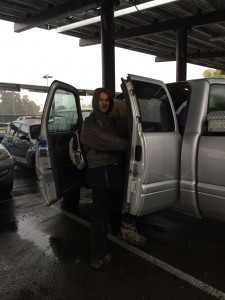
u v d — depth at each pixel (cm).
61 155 419
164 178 339
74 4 1056
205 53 2000
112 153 332
